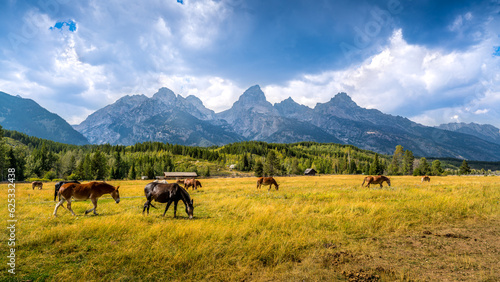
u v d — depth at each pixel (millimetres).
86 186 10742
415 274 4930
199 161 165625
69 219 9758
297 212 10727
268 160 113000
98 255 5727
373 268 5219
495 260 5582
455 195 13828
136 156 159250
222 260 5395
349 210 10719
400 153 123875
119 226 7906
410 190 18438
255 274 4980
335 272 5090
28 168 85312
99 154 84875
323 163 146125
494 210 10195
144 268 5121
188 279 4719
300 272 5027
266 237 6926
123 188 28078
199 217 10438
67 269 5035
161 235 7078
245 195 18234
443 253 6090
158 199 10594
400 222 8688
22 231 7746
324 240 7051
